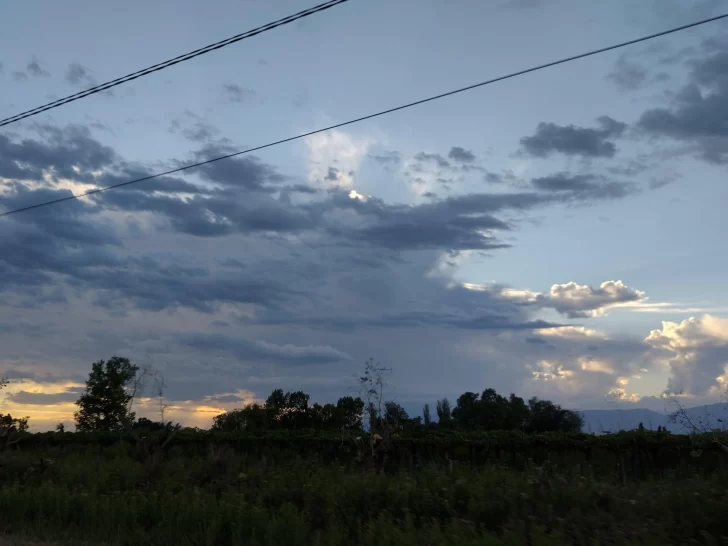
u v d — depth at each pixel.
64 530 12.39
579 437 17.80
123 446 23.47
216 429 26.44
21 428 29.14
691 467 14.83
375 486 12.01
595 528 9.27
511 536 8.91
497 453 18.50
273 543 10.30
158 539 11.30
